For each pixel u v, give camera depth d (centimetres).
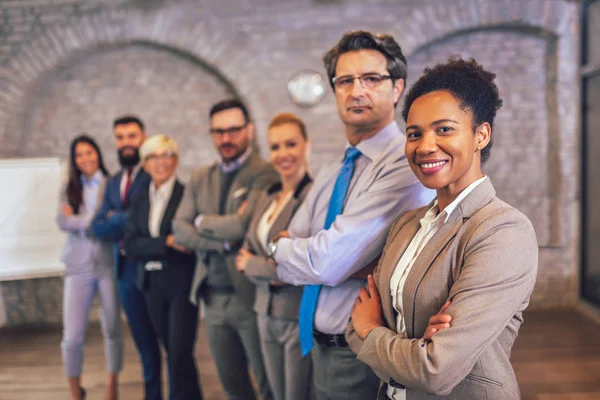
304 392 184
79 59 413
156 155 247
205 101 422
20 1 396
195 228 222
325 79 404
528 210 424
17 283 417
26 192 382
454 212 98
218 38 402
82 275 272
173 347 238
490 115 98
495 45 414
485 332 86
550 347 336
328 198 157
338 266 136
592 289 411
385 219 134
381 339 99
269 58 404
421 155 96
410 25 398
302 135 200
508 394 94
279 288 184
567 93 413
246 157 232
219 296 220
